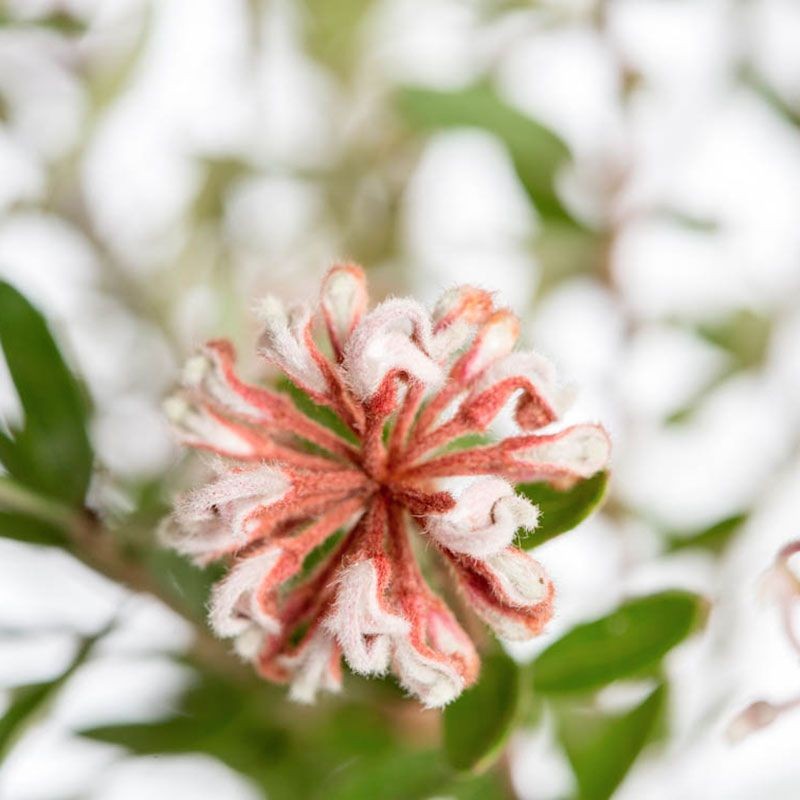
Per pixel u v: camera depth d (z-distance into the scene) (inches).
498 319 11.3
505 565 11.0
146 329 14.5
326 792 12.8
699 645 13.5
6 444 12.3
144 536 12.4
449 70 15.4
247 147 14.8
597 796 12.3
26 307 12.3
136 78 14.4
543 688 12.1
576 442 11.2
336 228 15.0
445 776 12.6
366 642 11.0
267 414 11.3
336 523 11.2
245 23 14.8
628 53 14.4
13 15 13.5
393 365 11.1
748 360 14.7
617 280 14.5
